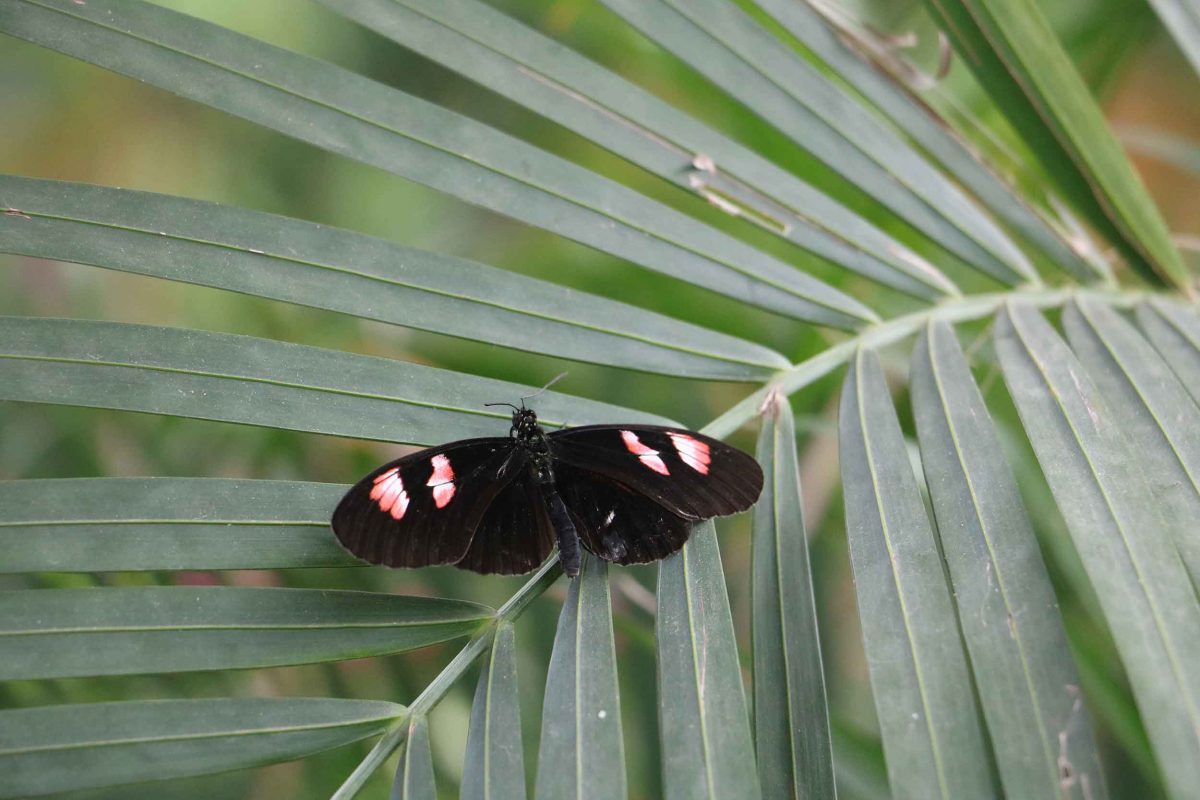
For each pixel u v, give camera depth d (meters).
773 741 0.61
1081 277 0.67
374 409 0.63
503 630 0.61
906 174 0.66
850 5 0.71
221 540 0.61
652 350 0.64
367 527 0.61
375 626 0.61
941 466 0.62
